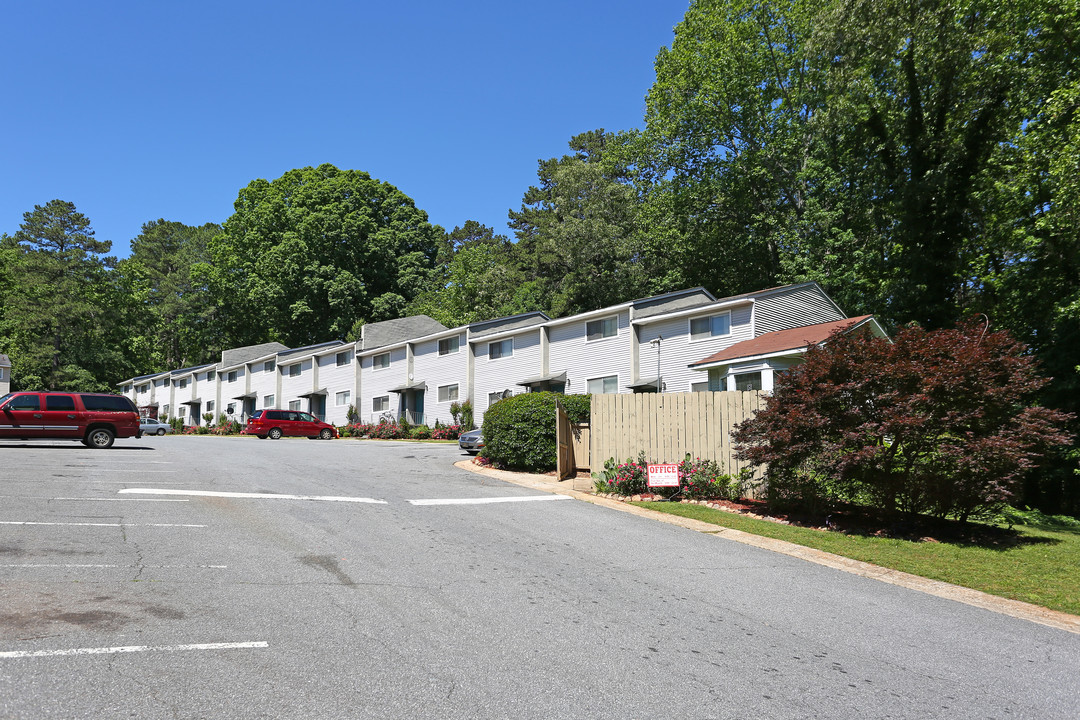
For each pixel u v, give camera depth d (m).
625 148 44.22
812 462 11.57
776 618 6.77
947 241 30.31
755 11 37.78
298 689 4.58
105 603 6.12
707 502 13.48
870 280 32.34
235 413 59.94
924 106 31.14
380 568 7.86
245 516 10.41
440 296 68.44
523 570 8.09
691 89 39.84
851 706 4.78
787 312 27.41
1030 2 23.92
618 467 14.31
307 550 8.50
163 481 13.67
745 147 40.12
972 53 27.25
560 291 52.75
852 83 29.47
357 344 48.03
